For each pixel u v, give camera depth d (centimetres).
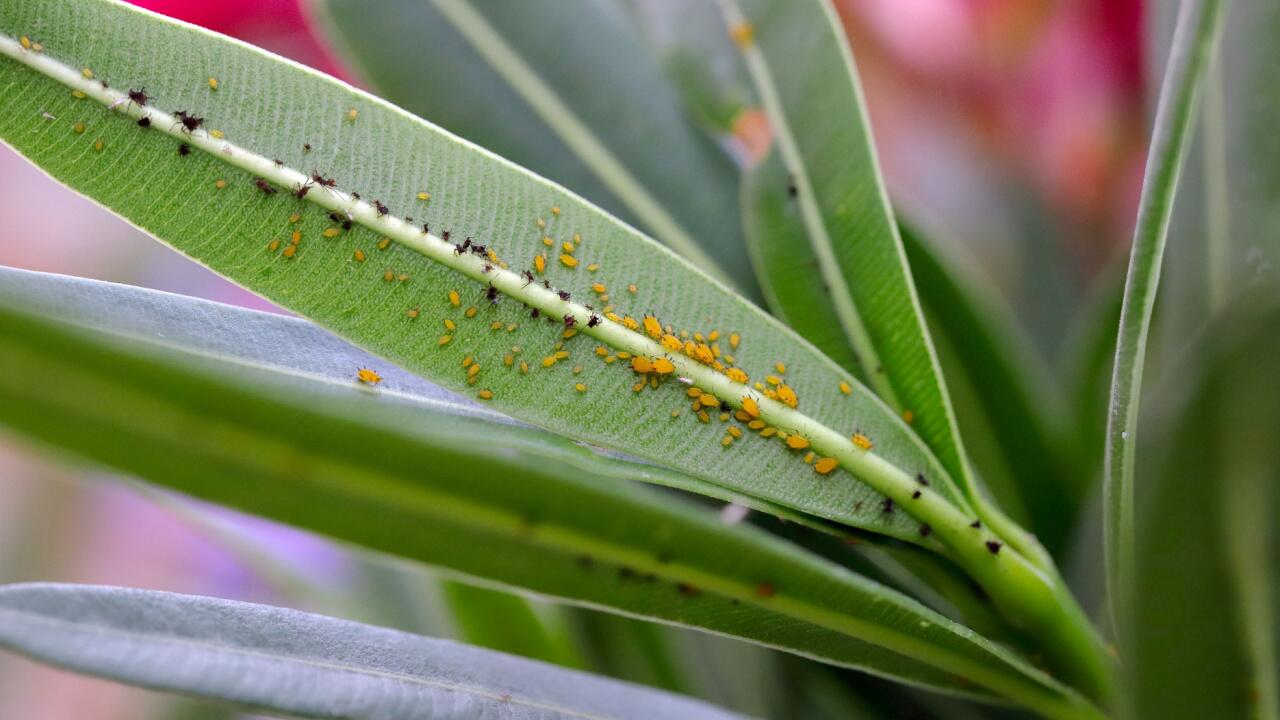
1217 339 13
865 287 17
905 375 17
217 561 29
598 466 15
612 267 16
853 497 16
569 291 15
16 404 11
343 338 15
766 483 15
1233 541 14
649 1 19
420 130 15
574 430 15
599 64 20
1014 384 20
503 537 13
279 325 15
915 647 15
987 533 16
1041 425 20
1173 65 14
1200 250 17
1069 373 22
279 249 15
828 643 15
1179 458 13
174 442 12
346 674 15
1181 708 15
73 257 30
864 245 17
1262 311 13
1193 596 14
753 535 14
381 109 15
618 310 16
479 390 15
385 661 15
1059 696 16
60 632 14
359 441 12
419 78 20
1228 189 17
